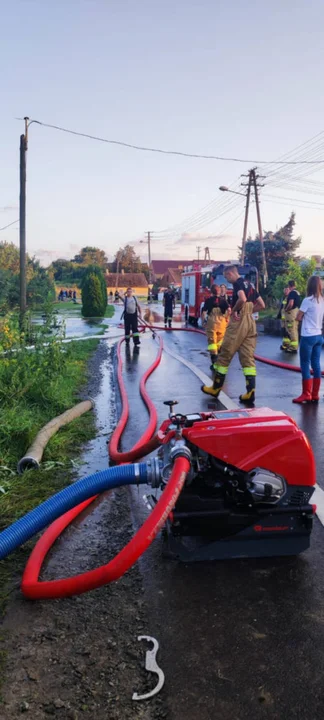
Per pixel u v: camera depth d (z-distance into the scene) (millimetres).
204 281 22609
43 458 5430
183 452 3174
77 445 6008
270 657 2607
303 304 7668
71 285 90500
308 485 3400
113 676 2502
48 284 46000
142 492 4695
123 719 2262
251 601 3068
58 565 3502
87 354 14203
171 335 19969
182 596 3131
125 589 3215
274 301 31438
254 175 37938
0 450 5469
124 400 7848
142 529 2822
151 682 2463
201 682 2459
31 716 2270
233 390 8898
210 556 3492
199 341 17547
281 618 2908
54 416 7059
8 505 4316
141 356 13734
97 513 4297
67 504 3211
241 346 8000
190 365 12000
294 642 2711
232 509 3406
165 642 2730
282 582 3256
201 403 7969
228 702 2344
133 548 2797
